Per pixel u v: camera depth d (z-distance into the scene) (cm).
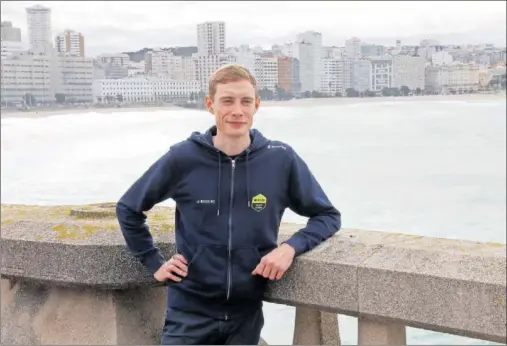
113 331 310
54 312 318
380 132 8894
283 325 1616
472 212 3844
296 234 274
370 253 263
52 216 336
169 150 271
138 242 279
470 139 8344
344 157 6581
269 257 260
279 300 275
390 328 259
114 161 4175
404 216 3819
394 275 246
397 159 6588
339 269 259
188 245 267
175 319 275
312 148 7056
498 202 4100
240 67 266
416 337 1711
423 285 241
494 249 256
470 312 232
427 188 4822
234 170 262
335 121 9281
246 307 272
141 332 321
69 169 4181
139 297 320
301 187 271
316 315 297
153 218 344
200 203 262
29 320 325
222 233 261
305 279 267
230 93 260
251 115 264
